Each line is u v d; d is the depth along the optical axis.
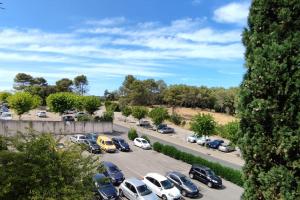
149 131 55.97
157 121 55.16
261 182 6.87
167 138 50.09
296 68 6.45
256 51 6.93
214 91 102.94
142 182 21.17
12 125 38.81
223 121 76.56
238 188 25.81
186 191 22.67
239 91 7.42
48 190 10.96
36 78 121.75
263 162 6.93
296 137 6.30
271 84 6.64
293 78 6.45
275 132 6.66
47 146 12.37
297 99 6.41
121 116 76.88
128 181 21.27
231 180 27.45
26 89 99.69
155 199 19.66
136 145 39.66
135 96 97.94
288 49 6.51
